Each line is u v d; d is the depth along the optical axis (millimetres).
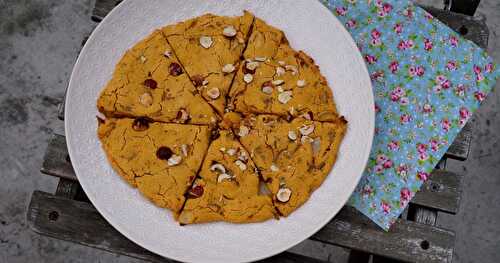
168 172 587
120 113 605
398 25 663
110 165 591
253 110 609
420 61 653
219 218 572
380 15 666
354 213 610
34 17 1064
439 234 603
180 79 616
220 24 627
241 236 571
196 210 574
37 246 1010
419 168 622
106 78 611
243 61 620
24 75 1051
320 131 595
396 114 639
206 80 616
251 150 596
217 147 600
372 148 629
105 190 583
